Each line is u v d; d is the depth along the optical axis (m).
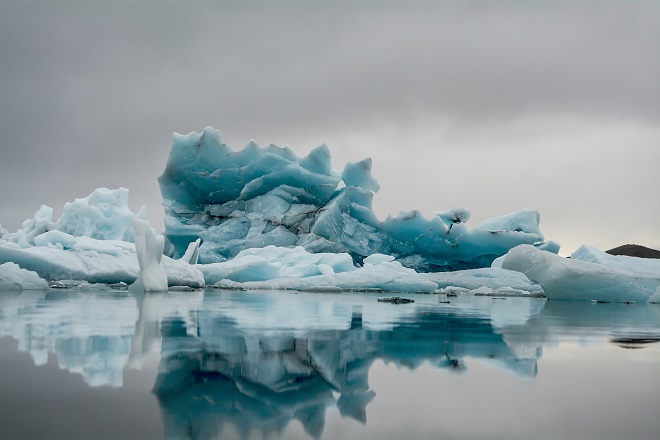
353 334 6.22
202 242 30.91
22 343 4.97
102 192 31.31
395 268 25.55
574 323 8.63
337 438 2.38
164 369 3.82
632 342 5.95
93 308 9.74
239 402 2.96
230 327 6.73
